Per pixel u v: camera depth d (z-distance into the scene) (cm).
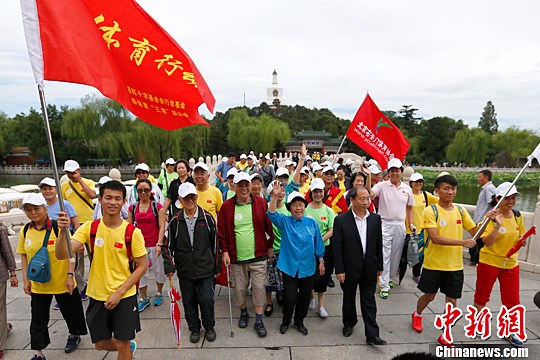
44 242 326
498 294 493
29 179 4281
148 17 301
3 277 350
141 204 453
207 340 375
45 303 333
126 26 294
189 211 370
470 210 707
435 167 5822
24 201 321
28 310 451
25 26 244
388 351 357
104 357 347
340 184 728
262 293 391
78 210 507
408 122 6800
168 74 311
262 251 396
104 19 286
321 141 5856
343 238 369
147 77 304
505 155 6025
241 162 1312
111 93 282
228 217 396
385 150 646
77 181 493
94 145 4050
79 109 3828
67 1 268
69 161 485
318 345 367
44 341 333
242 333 392
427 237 380
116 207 282
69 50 262
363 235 368
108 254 284
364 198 363
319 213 450
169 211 530
